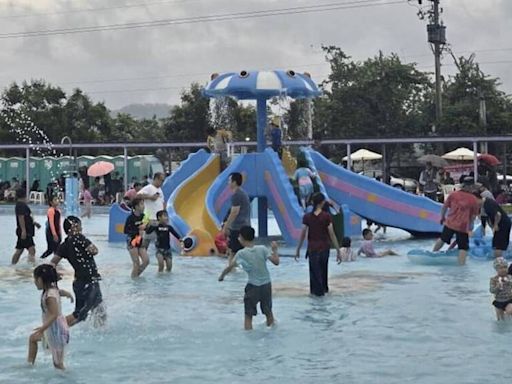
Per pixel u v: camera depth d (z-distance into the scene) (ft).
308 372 25.40
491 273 49.65
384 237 80.23
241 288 44.21
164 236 51.01
